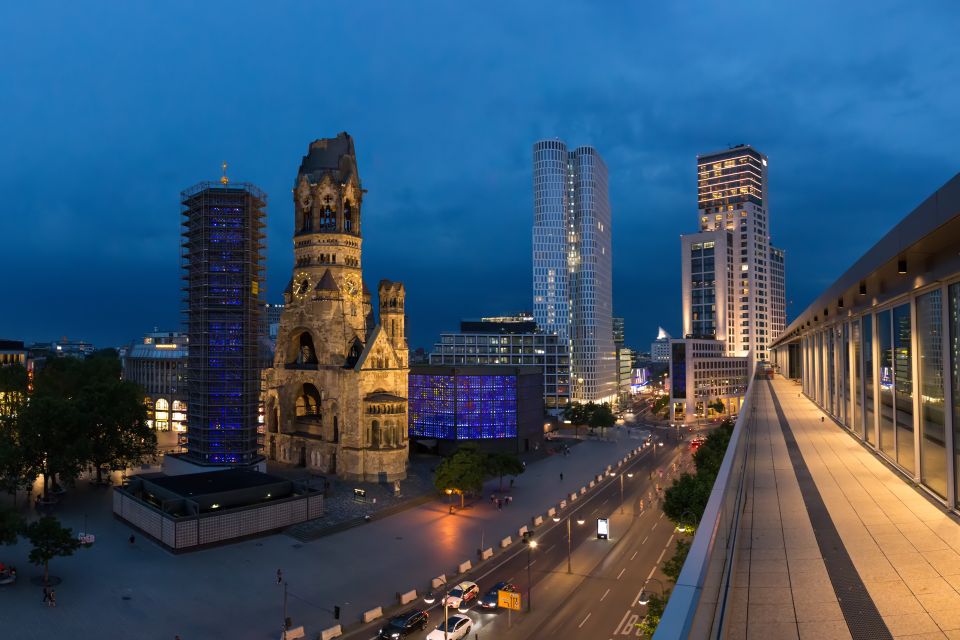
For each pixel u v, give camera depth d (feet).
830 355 207.41
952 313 88.07
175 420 639.76
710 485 239.30
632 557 284.20
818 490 99.35
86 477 431.43
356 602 236.84
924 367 100.78
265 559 284.61
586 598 237.45
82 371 552.00
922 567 64.95
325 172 468.34
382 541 313.32
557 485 449.48
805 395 282.56
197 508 302.25
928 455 99.40
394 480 430.61
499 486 440.04
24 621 214.90
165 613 224.12
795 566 66.18
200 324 438.40
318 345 455.63
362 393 432.66
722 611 50.42
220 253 437.99
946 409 88.33
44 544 242.37
